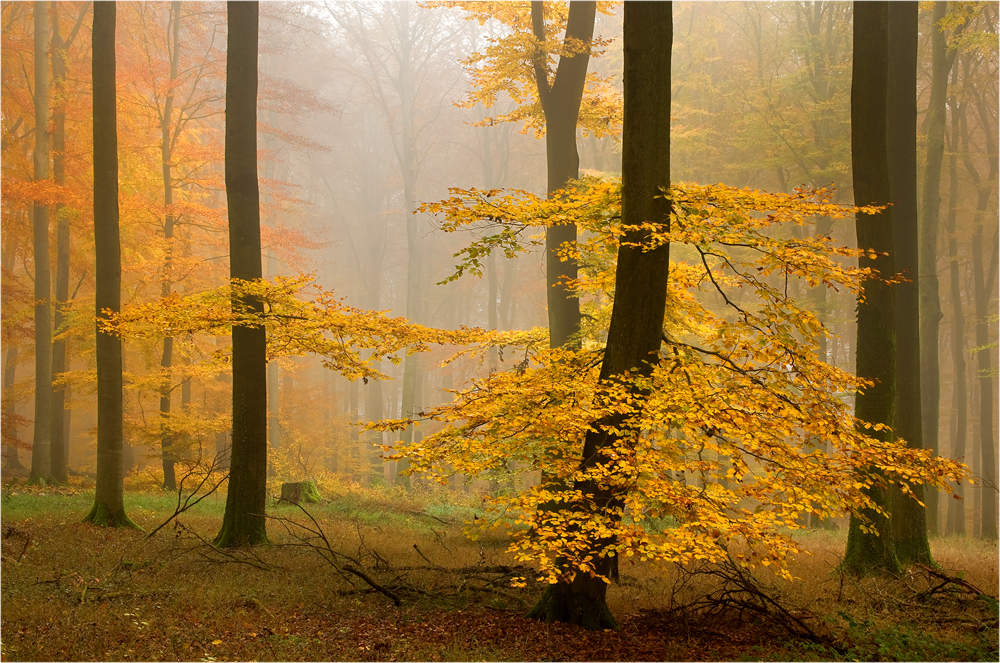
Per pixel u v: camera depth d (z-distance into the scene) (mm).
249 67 11680
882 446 6730
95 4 12656
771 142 20641
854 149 10391
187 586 7980
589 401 6934
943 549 13086
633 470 6082
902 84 11961
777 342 7207
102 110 12594
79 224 19562
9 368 23438
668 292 8734
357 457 31234
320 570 8961
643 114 7168
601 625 7098
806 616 7359
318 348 11203
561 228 11867
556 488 7402
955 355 22828
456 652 6121
